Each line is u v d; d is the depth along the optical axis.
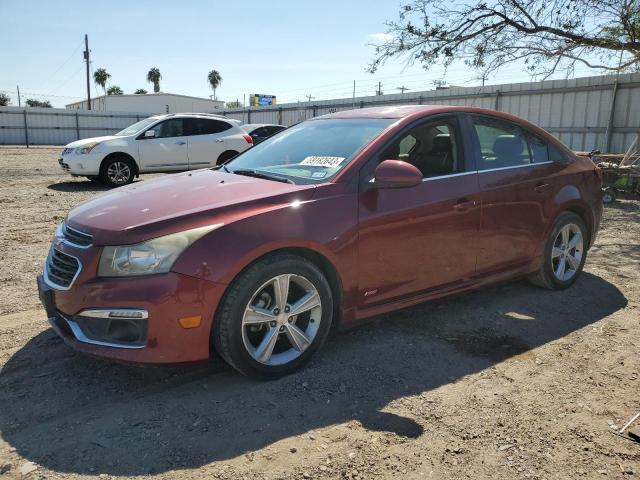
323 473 2.44
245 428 2.76
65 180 13.91
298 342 3.30
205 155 13.44
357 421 2.85
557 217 4.78
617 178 10.89
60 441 2.62
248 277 3.02
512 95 18.45
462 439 2.71
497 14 11.92
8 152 28.17
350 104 26.78
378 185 3.43
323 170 3.62
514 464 2.53
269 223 3.12
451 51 12.31
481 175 4.15
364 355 3.62
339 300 3.48
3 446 2.58
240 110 36.16
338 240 3.35
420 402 3.05
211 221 3.03
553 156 4.86
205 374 3.32
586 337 3.99
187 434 2.70
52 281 3.18
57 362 3.44
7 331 3.88
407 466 2.50
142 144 12.65
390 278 3.66
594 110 16.08
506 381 3.32
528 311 4.48
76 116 40.81
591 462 2.55
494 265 4.31
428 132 3.99
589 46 11.79
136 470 2.42
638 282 5.30
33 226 7.64
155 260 2.89
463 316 4.36
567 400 3.11
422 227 3.74
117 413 2.88
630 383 3.31
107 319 2.90
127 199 3.43
